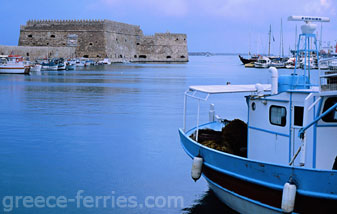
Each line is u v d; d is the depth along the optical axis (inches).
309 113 410.6
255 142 488.7
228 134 551.5
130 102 1514.5
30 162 684.1
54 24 5541.3
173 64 6195.9
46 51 4694.9
